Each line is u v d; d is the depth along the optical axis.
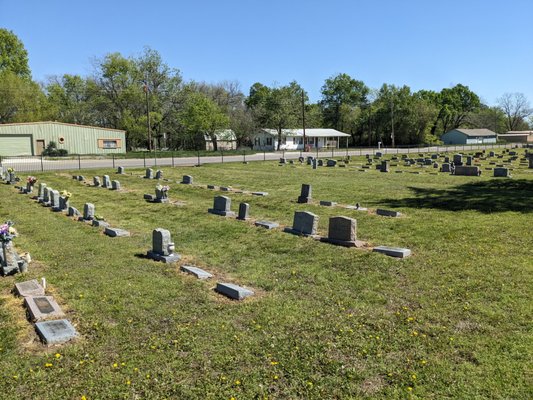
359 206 17.59
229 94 87.12
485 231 12.25
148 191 24.22
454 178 27.27
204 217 16.33
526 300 7.41
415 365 5.65
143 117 64.56
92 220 15.80
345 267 9.80
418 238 11.99
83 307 7.79
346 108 103.50
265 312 7.49
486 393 5.03
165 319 7.31
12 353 6.23
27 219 16.50
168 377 5.56
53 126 53.06
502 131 127.62
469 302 7.50
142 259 10.93
